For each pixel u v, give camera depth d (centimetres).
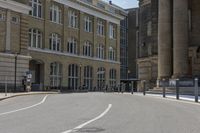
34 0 6644
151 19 5312
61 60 7306
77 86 7831
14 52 5341
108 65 9025
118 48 9525
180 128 1190
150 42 5403
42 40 6844
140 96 3572
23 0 5541
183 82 3859
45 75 6850
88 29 8338
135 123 1323
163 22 4553
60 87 7231
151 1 5278
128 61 11000
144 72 5394
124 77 10988
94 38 8475
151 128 1189
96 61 8538
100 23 8806
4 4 5156
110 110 1870
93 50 8469
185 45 4266
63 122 1365
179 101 2712
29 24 6488
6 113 1780
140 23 5753
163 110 1873
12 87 5241
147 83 5197
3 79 5128
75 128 1192
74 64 7762
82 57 8000
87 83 8231
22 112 1823
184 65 4247
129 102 2519
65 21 7469
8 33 5253
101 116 1571
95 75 8500
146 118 1490
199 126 1242
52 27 7088
